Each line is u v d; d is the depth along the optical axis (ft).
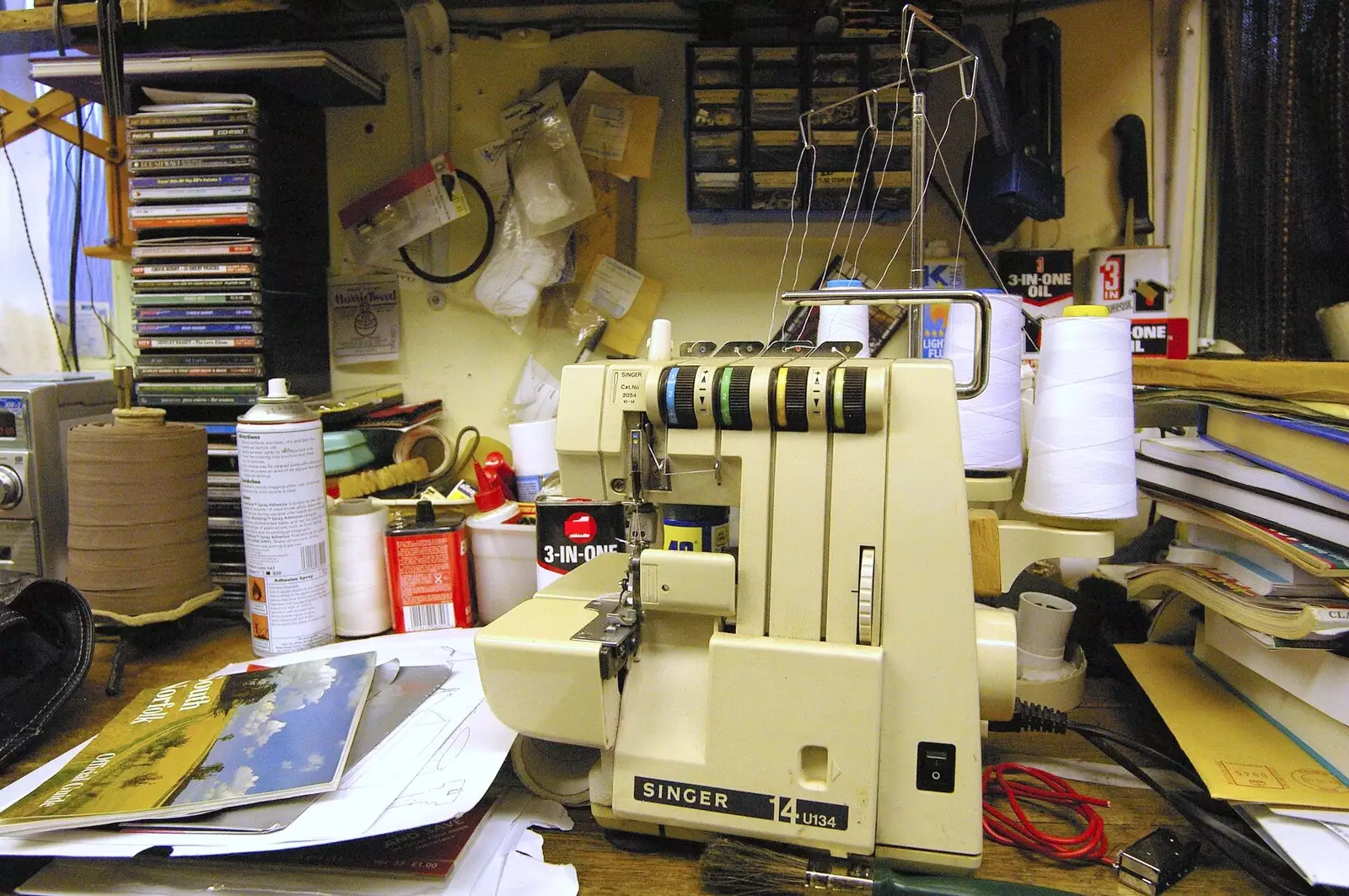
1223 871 2.11
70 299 4.77
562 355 4.34
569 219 4.11
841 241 4.09
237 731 2.43
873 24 3.47
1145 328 3.95
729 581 2.06
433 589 3.41
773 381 2.04
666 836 2.18
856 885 1.92
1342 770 2.23
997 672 2.10
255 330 3.85
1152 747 2.68
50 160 4.78
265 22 3.99
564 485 2.37
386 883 2.03
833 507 2.05
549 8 4.15
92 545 3.24
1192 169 3.91
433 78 4.20
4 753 2.54
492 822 2.29
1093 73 3.94
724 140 3.72
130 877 2.07
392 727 2.50
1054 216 3.77
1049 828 2.28
